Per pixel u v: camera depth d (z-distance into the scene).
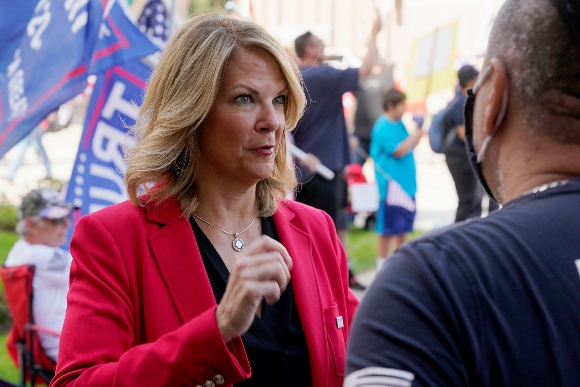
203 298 2.05
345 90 6.12
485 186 1.49
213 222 2.19
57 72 3.65
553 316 1.23
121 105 3.71
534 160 1.35
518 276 1.25
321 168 5.98
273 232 2.27
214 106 2.09
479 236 1.31
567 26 1.28
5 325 6.03
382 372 1.23
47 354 4.05
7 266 4.16
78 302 2.00
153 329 2.02
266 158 2.13
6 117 3.71
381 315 1.28
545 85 1.31
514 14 1.35
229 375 1.82
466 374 1.23
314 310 2.16
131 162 2.14
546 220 1.30
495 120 1.38
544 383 1.21
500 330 1.23
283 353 2.08
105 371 1.85
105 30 3.61
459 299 1.25
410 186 7.64
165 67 2.13
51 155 15.82
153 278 2.06
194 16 2.18
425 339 1.24
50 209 4.11
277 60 2.10
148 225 2.12
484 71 1.40
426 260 1.30
